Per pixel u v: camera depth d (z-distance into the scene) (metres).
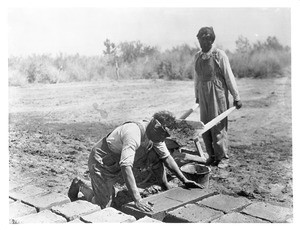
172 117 5.20
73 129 8.29
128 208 5.01
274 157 7.23
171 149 6.45
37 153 7.31
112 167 5.31
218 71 6.71
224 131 6.79
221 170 6.72
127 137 5.05
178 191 5.39
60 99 8.76
